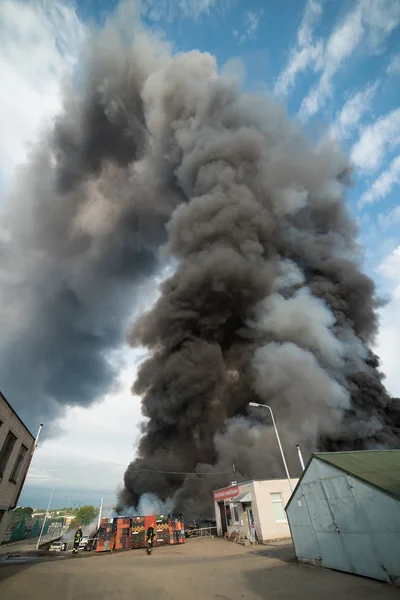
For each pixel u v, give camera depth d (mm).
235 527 23562
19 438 15336
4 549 29094
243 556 14781
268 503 20938
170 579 9258
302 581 8539
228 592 7816
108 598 6789
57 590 7039
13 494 15602
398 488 8117
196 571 10727
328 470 10141
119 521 24516
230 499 24469
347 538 9133
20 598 6242
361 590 7332
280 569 10391
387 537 7898
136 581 8570
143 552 19969
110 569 10539
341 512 9461
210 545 21562
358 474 9023
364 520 8633
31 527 48156
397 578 7461
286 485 22078
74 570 9656
